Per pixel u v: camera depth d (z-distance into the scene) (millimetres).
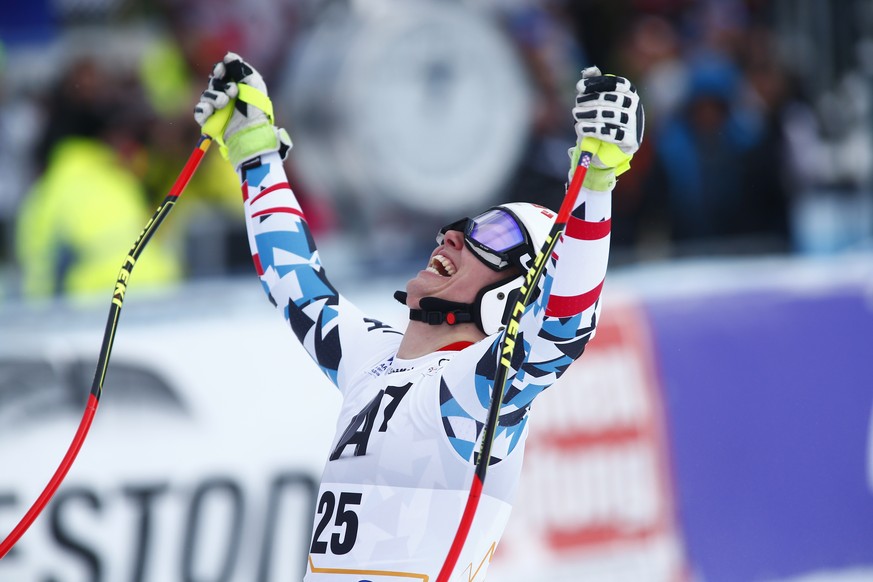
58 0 23953
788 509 18547
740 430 18500
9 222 21938
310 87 19641
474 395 9336
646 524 17828
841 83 25719
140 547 15688
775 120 23297
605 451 17750
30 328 15789
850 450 19031
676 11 25703
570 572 17281
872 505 19000
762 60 24109
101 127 20891
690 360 18469
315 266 11094
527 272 9961
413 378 9852
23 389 15539
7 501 15258
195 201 21469
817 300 19391
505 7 23125
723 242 21562
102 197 19891
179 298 16609
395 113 19406
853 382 19234
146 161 21297
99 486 15602
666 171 22750
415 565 9406
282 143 11516
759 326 18953
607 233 9203
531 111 21891
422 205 19781
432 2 19531
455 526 9477
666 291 18703
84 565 15438
